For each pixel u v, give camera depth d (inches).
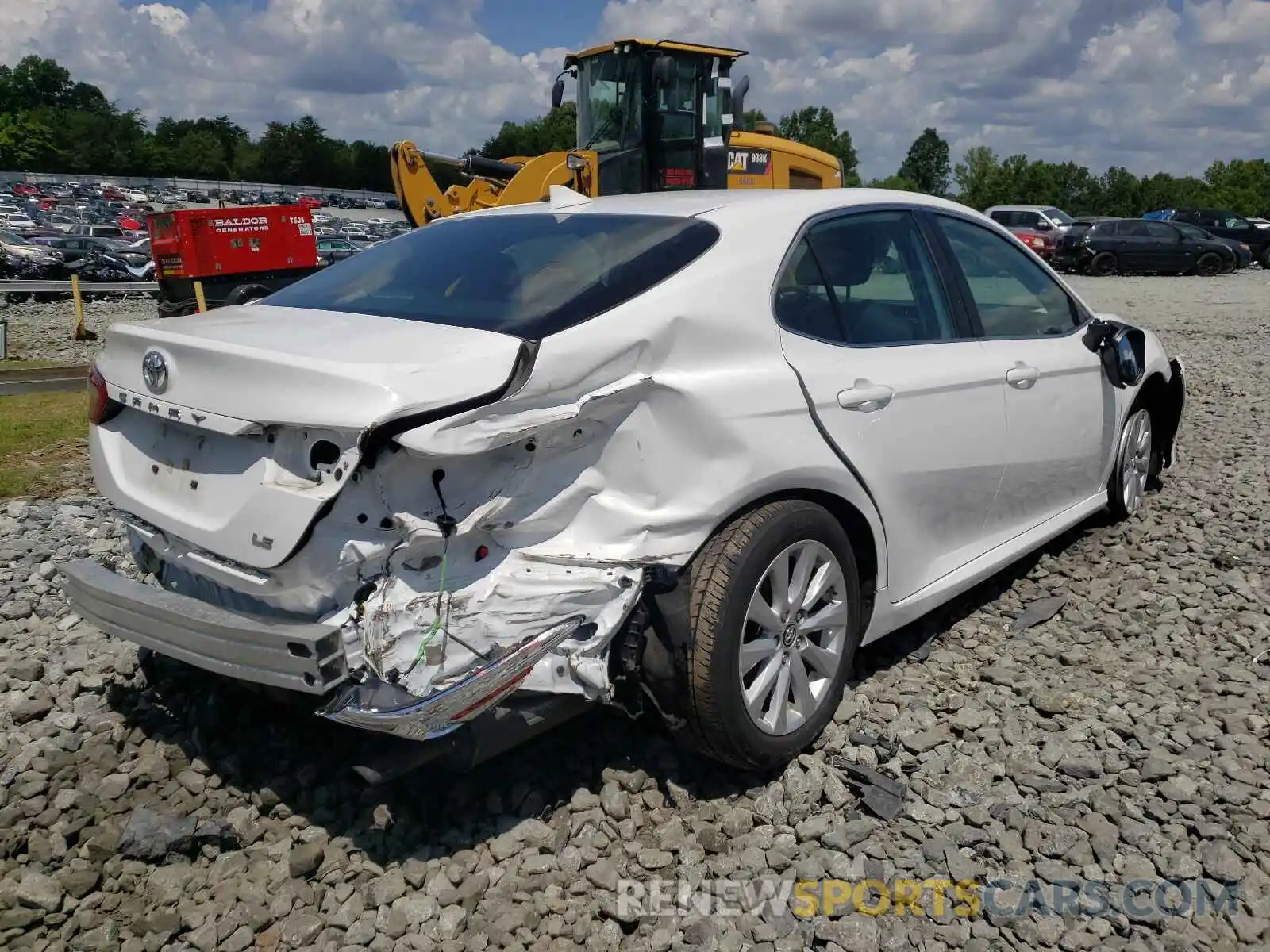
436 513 110.1
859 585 143.0
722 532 125.8
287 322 129.5
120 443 134.6
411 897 113.7
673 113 514.6
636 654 120.2
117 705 151.9
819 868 118.0
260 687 119.3
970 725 144.8
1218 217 1395.2
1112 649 170.2
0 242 1115.9
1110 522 225.5
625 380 119.5
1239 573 197.6
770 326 134.6
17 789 131.5
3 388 434.0
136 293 964.0
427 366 107.0
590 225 145.3
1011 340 177.8
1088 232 1213.7
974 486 165.0
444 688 105.5
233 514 112.2
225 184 4340.6
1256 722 144.9
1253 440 307.4
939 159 4215.1
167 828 121.2
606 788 128.8
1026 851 120.7
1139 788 130.6
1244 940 106.8
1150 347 226.7
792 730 133.0
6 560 208.8
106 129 5226.4
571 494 117.8
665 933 109.0
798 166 604.4
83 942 109.1
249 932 109.3
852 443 139.3
